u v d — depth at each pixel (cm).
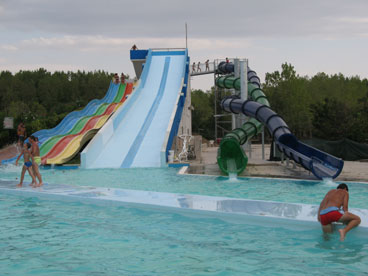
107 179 1605
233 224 785
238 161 1705
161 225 784
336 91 9375
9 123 3192
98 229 761
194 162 2248
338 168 1390
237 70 2530
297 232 722
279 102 6272
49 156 2236
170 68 3497
